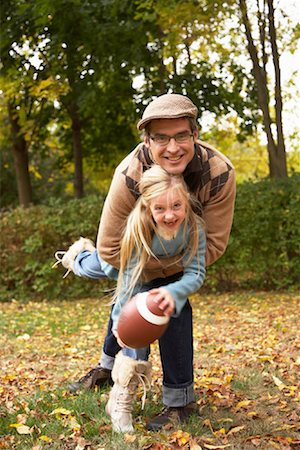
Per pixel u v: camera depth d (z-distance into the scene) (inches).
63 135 748.0
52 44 533.3
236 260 451.2
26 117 645.3
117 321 139.3
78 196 665.0
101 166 756.0
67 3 516.1
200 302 420.5
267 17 504.4
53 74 565.3
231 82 615.5
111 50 554.6
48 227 459.5
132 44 554.9
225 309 388.8
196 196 145.6
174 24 478.6
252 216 442.6
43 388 201.2
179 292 134.2
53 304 445.4
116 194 144.4
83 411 167.6
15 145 685.3
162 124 135.1
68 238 463.2
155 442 144.9
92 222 457.7
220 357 248.4
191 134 137.2
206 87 598.5
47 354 272.5
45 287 463.8
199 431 152.6
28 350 281.6
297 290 450.6
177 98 135.9
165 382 159.8
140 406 171.8
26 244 455.2
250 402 174.6
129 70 592.1
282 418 163.5
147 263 145.9
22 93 604.4
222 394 184.5
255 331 309.7
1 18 558.6
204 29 492.1
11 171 912.3
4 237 462.9
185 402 159.3
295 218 435.8
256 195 444.1
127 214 145.7
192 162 140.5
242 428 153.5
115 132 698.2
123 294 148.0
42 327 348.5
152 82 618.5
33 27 547.5
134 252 144.7
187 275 140.6
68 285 466.0
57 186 964.6
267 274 457.4
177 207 135.4
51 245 462.6
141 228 139.8
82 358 261.1
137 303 132.7
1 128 732.7
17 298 467.5
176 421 156.8
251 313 366.9
